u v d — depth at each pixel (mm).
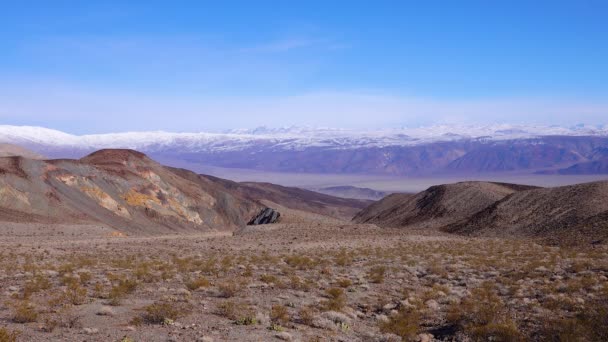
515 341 16938
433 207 130000
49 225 104125
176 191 176125
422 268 34812
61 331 16500
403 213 141500
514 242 62500
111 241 75000
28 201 119938
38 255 46406
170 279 29297
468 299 23094
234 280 28594
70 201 130250
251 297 23656
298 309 21312
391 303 23188
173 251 52688
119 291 23312
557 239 61594
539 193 96312
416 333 18328
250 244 63719
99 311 19328
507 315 19953
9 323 17547
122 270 33781
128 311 19938
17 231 92875
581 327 17516
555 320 18469
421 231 89250
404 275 31938
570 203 84500
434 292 25219
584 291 24391
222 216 196500
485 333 17734
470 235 87125
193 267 35062
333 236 75750
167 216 156875
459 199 127188
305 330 17922
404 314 20531
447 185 140250
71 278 28078
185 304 21344
